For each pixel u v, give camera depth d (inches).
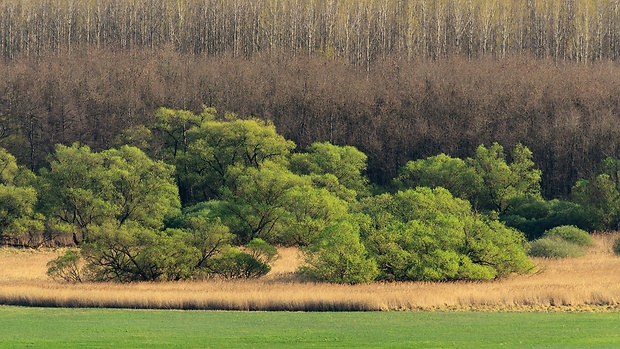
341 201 5457.7
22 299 3235.7
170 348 2314.2
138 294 3233.3
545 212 6402.6
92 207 6048.2
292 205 5162.4
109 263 3941.9
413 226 3885.3
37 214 6033.5
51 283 3786.9
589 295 3144.7
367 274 3693.4
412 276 3742.6
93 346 2347.4
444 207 4301.2
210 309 3095.5
